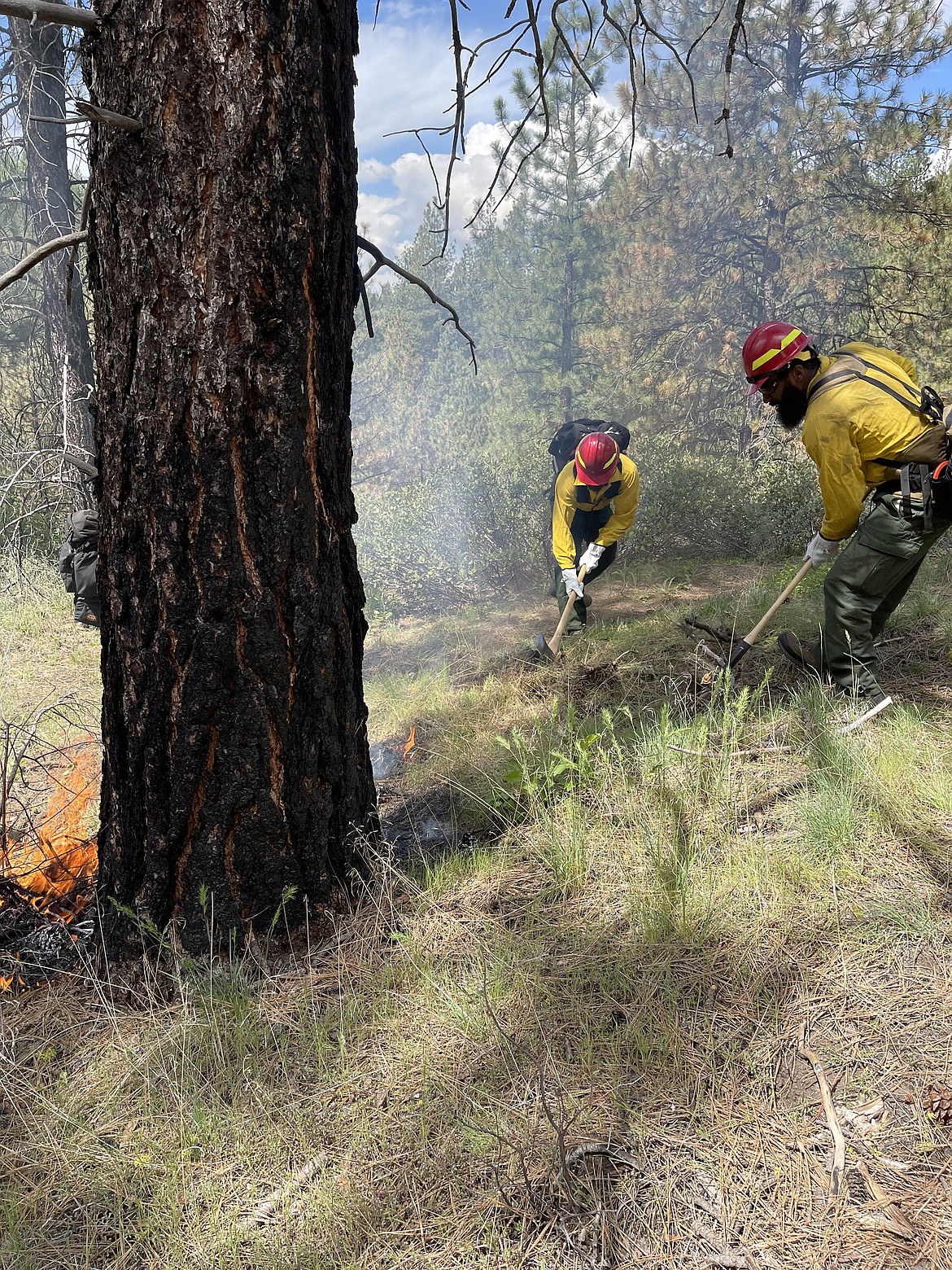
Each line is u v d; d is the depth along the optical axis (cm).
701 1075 211
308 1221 185
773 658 461
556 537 552
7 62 807
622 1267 172
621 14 388
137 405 236
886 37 1311
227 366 231
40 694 572
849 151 1352
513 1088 212
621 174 1576
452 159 325
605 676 484
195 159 222
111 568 247
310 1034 235
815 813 292
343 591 272
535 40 319
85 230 243
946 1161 185
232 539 239
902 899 256
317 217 237
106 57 225
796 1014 225
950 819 290
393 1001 246
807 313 1609
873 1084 204
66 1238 186
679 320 1655
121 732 258
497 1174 192
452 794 376
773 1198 183
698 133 1506
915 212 1319
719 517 870
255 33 219
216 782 253
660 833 295
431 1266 175
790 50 1477
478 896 292
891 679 408
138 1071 228
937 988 226
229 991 250
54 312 886
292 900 268
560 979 246
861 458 355
